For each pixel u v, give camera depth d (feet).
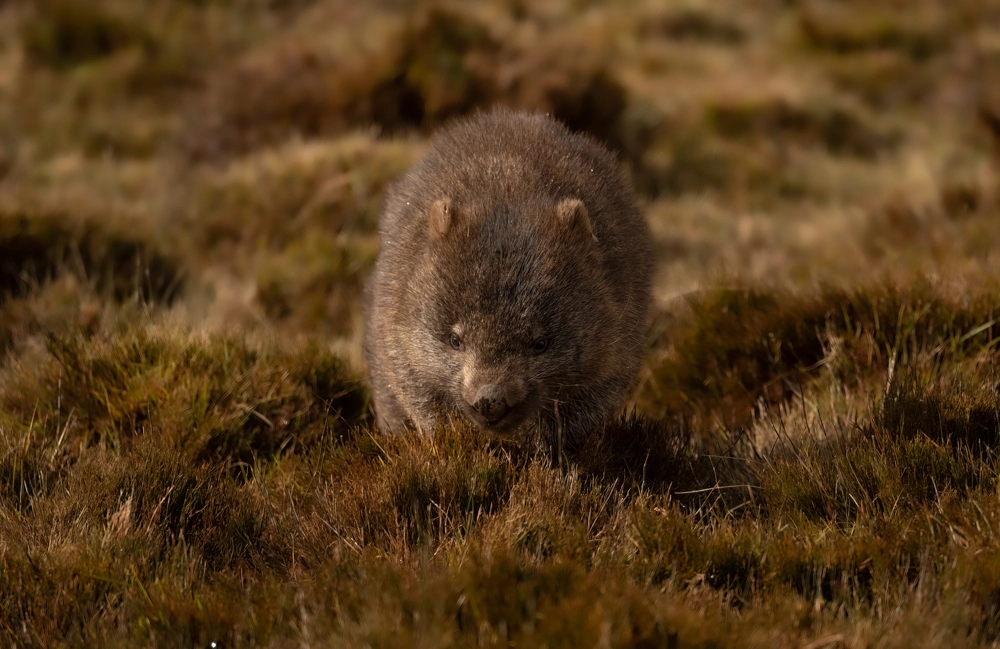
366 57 96.32
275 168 78.02
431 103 92.94
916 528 29.55
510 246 34.94
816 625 25.52
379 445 36.50
